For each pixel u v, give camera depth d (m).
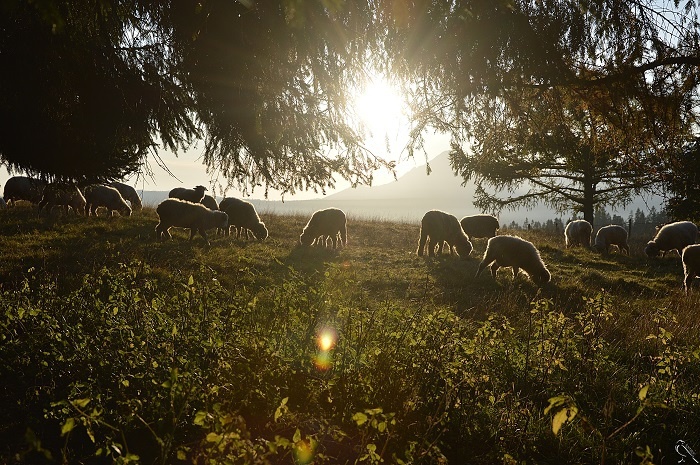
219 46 6.25
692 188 7.23
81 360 5.38
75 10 5.79
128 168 7.35
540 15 6.10
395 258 19.17
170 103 6.77
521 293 14.12
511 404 5.58
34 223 19.45
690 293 15.50
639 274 19.41
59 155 7.09
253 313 6.33
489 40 5.79
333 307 6.46
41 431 4.61
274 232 23.84
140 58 6.66
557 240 29.98
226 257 16.31
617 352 8.22
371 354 5.52
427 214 19.98
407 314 6.48
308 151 6.79
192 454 4.24
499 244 15.99
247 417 4.66
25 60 6.31
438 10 5.42
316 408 4.85
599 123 7.17
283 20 5.84
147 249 16.41
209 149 6.89
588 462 4.98
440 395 5.27
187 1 6.14
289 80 6.38
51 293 7.29
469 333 8.12
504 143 6.90
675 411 5.81
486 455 4.74
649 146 7.00
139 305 6.46
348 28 5.80
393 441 4.54
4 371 5.43
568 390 6.23
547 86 6.40
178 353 5.28
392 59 6.04
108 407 4.87
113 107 6.71
